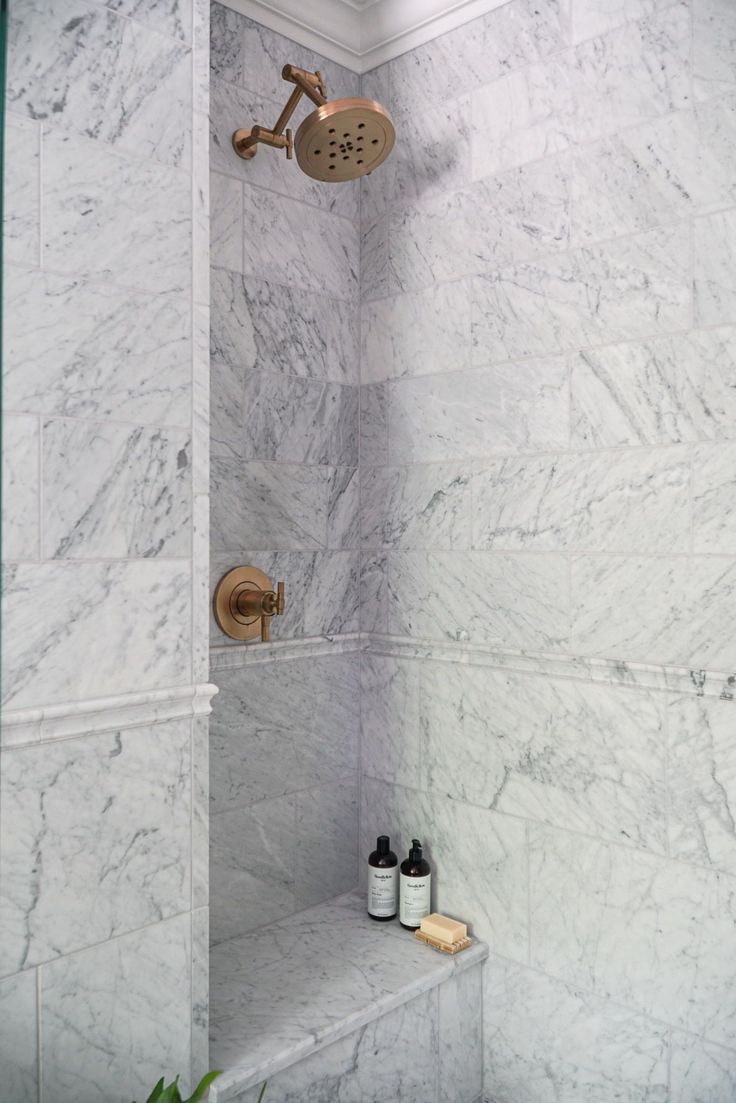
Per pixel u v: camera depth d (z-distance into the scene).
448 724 1.84
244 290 1.78
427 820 1.88
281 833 1.86
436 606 1.87
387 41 1.94
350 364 2.01
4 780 1.09
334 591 1.97
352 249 2.02
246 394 1.78
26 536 1.11
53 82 1.13
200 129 1.31
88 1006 1.18
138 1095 1.23
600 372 1.58
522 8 1.70
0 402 0.53
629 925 1.54
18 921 1.11
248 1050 1.39
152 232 1.25
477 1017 1.77
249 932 1.81
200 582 1.31
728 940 1.41
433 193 1.87
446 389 1.85
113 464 1.20
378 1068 1.57
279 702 1.85
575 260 1.62
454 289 1.83
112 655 1.20
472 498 1.80
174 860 1.28
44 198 1.12
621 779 1.55
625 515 1.55
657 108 1.50
